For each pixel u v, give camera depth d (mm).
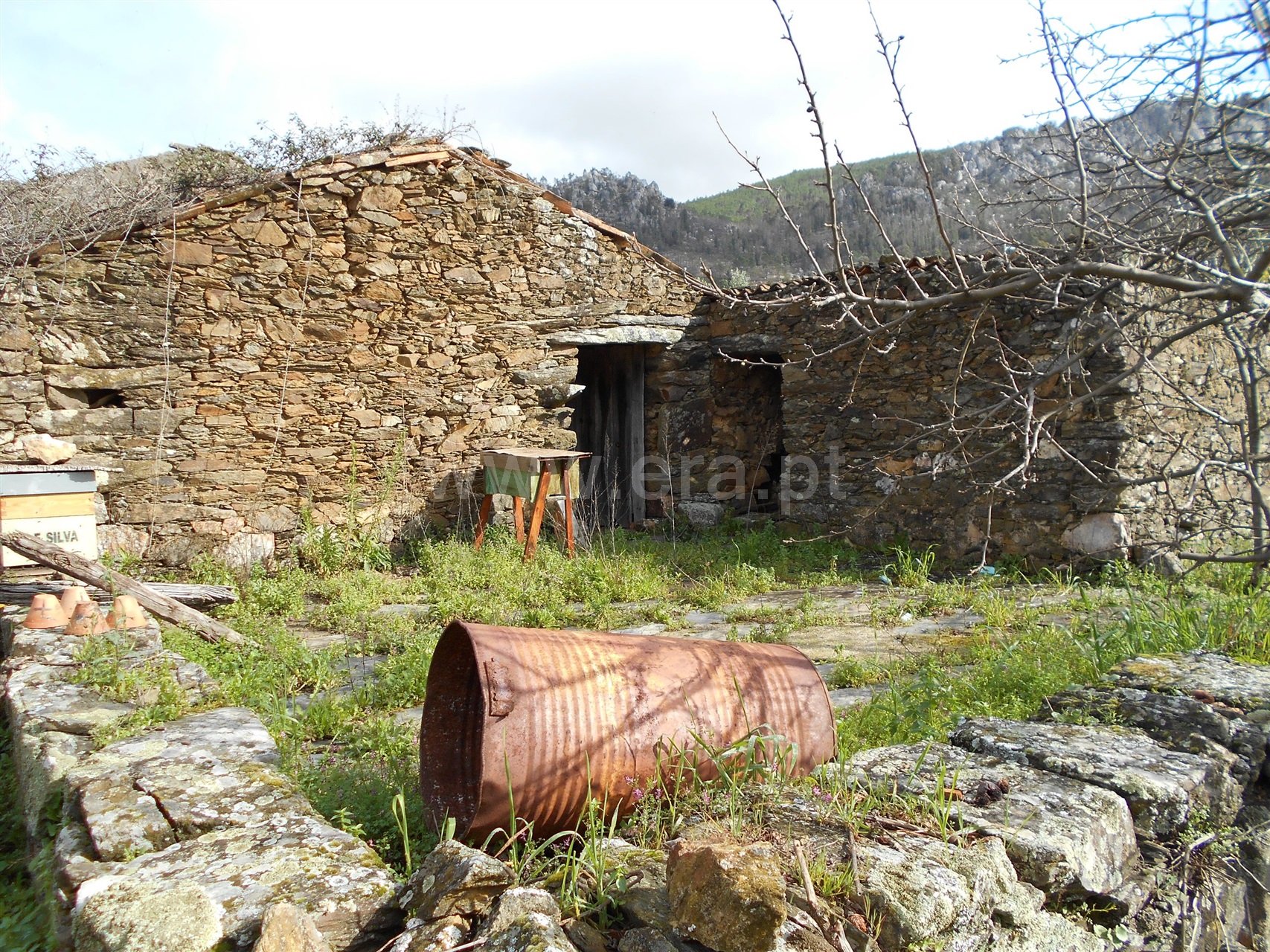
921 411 9016
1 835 3602
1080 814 2357
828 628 6617
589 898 2057
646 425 11648
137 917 1912
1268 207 3043
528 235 10281
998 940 2031
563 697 2801
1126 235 3777
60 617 5281
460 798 2994
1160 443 7863
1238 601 4711
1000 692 4500
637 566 8539
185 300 8266
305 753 3934
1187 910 2541
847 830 2215
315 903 2047
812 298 3316
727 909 1756
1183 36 2928
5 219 7703
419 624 6859
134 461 8062
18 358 7508
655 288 11250
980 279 3709
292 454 8930
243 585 8109
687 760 2867
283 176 8641
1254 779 2982
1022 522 8172
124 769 2996
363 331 9273
